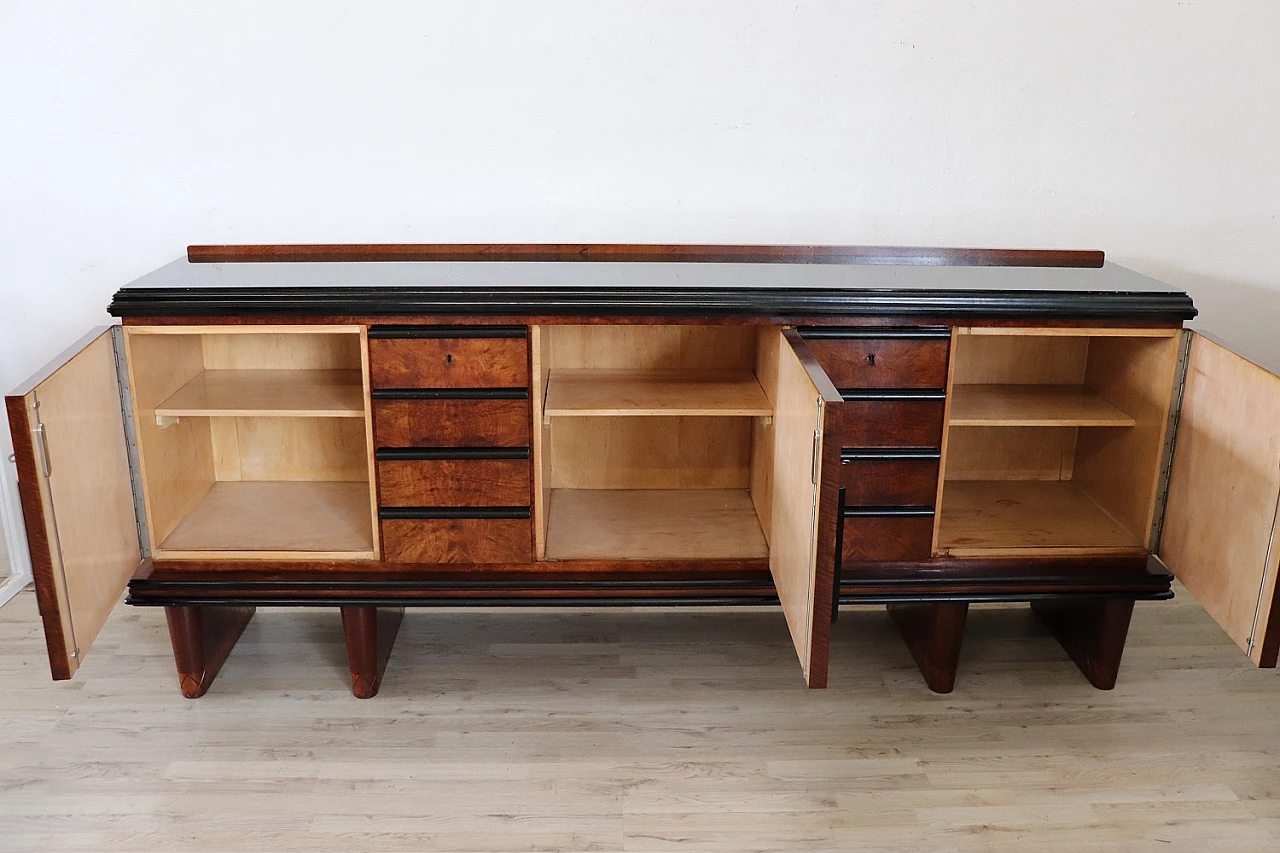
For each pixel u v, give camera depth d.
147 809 1.81
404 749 1.99
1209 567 1.93
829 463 1.56
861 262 2.29
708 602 2.07
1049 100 2.28
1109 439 2.25
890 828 1.79
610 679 2.23
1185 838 1.77
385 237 2.33
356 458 2.37
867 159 2.31
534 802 1.85
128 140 2.25
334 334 2.27
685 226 2.35
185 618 2.06
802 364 1.70
